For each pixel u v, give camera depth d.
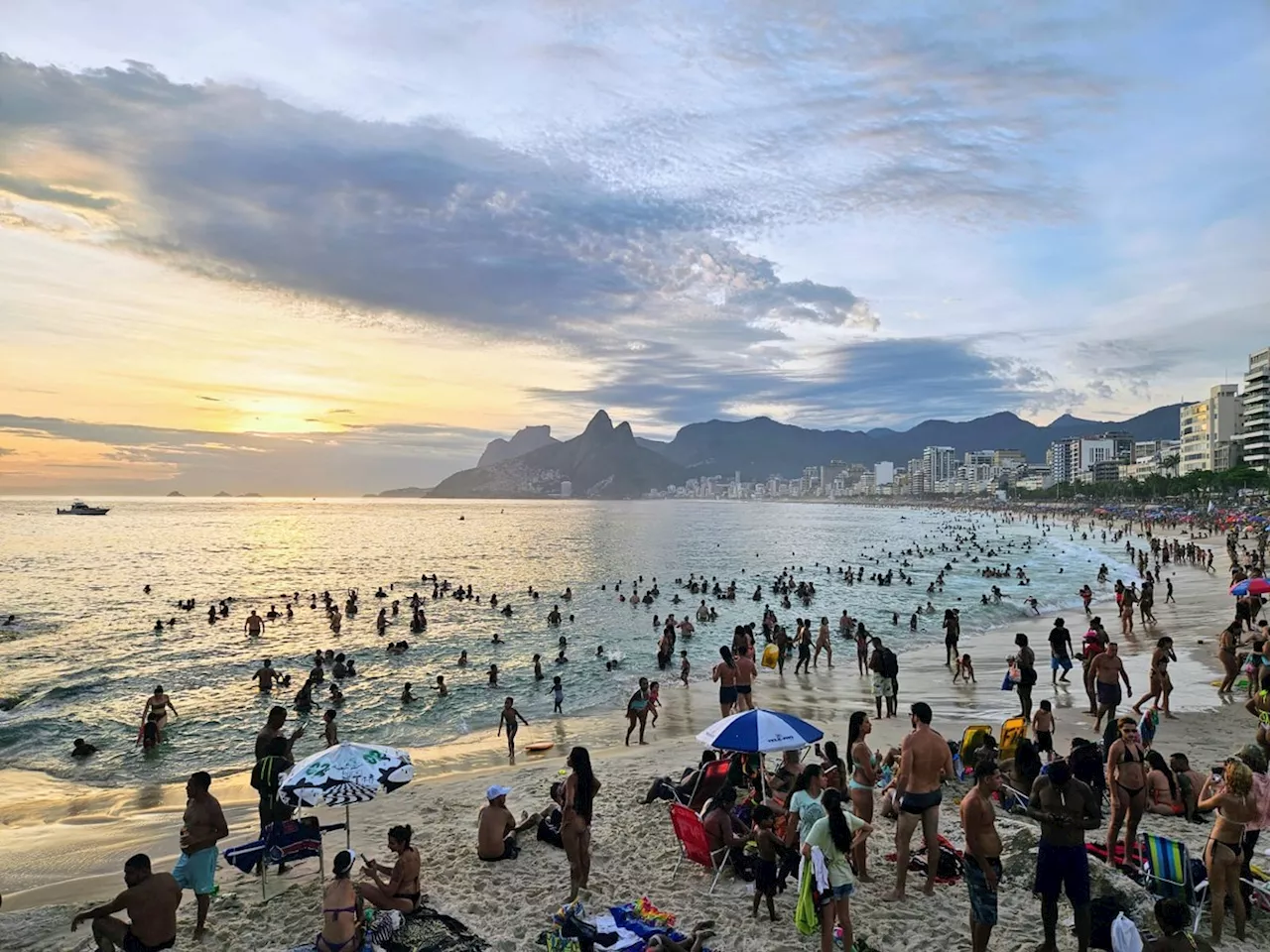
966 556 83.06
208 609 48.09
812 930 8.16
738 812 11.20
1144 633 31.69
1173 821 11.31
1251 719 17.44
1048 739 13.85
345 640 37.31
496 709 24.45
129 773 18.95
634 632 39.41
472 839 12.09
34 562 81.44
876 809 12.45
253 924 9.36
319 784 9.38
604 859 11.02
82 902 10.68
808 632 28.73
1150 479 184.62
